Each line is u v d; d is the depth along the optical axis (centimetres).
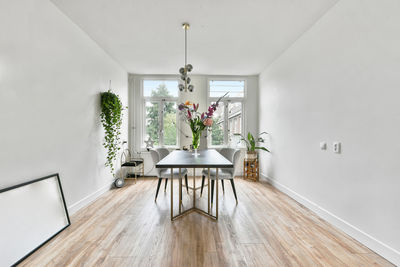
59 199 230
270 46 345
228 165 206
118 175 425
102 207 287
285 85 359
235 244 191
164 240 197
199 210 266
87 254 175
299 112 311
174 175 302
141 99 500
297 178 316
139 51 365
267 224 234
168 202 308
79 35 284
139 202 308
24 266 159
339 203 226
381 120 177
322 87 257
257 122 507
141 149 498
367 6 191
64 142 252
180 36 312
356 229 201
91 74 317
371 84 187
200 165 206
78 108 282
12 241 167
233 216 256
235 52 370
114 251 179
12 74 181
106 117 346
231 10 248
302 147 302
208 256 172
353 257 173
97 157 335
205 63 425
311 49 281
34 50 205
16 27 184
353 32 208
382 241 175
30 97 200
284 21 271
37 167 209
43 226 199
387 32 172
